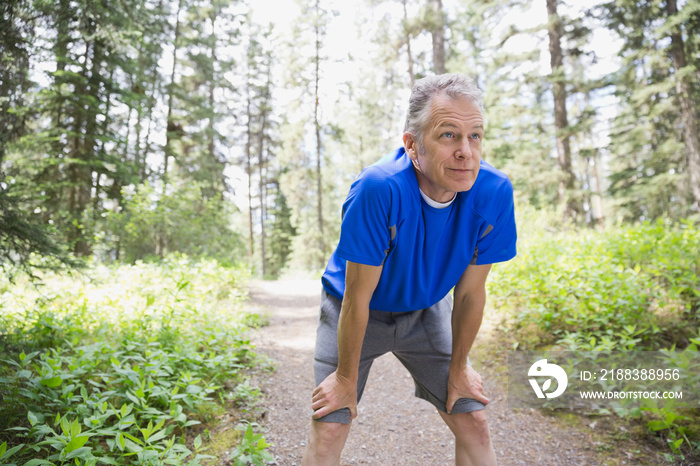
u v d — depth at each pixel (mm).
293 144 26750
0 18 4312
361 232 1388
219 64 22062
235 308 5688
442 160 1274
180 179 16938
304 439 2680
